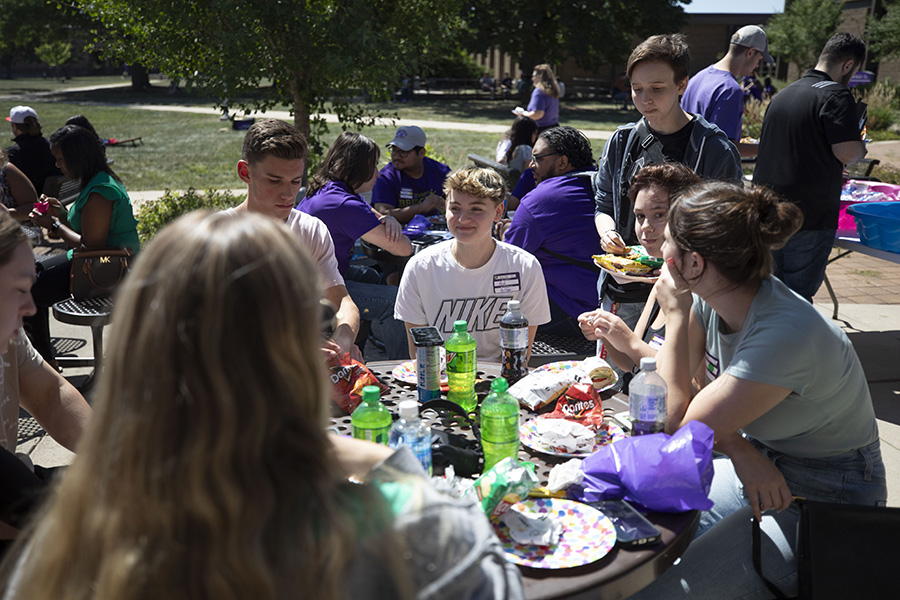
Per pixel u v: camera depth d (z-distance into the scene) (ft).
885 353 16.12
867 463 6.97
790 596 6.47
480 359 10.50
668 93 11.38
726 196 6.58
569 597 4.97
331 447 2.90
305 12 19.58
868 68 72.08
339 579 2.66
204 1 19.71
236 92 20.45
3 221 5.11
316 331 2.89
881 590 5.95
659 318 9.57
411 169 19.39
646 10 103.96
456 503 3.17
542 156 13.91
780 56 76.84
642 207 10.49
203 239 2.76
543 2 102.27
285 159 10.34
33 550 3.03
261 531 2.60
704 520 7.38
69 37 146.72
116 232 14.26
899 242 13.58
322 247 10.96
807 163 14.01
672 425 7.12
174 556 2.60
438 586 2.82
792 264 14.83
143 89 141.79
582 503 5.97
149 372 2.67
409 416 6.06
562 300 12.91
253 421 2.65
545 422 7.19
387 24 21.81
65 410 7.22
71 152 14.02
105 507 2.68
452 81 134.82
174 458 2.61
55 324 17.81
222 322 2.65
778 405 6.73
